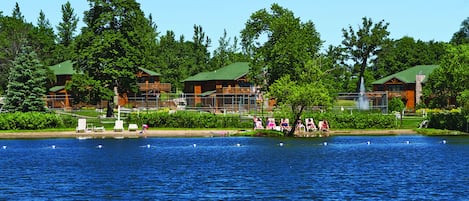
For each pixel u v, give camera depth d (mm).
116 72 94000
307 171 45312
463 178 41312
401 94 129250
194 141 71500
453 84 85375
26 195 36156
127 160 52656
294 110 79312
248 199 34594
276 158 53656
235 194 36000
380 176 42531
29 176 43375
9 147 64938
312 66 83562
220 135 79375
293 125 79188
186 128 84312
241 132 79688
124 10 97750
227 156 55375
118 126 81562
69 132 79938
